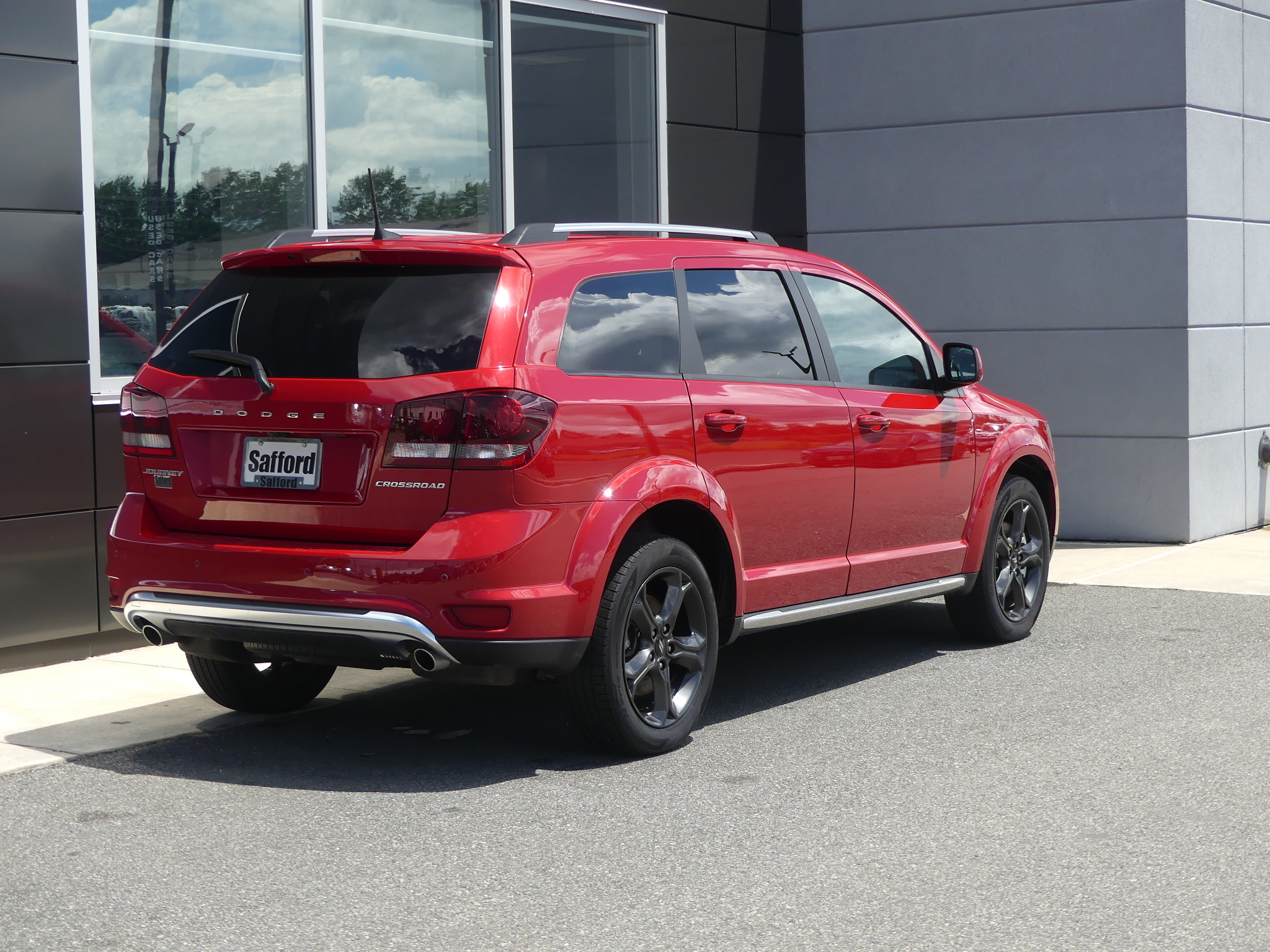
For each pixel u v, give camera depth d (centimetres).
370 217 935
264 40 870
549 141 1038
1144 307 1089
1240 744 564
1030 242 1126
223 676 609
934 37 1151
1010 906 402
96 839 469
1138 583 938
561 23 1040
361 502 511
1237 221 1135
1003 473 735
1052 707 625
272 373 528
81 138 757
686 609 570
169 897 417
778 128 1191
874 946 376
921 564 688
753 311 616
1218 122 1104
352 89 921
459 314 516
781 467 604
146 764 557
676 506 563
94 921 400
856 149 1188
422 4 958
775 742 575
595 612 523
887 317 692
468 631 498
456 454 499
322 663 534
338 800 507
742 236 639
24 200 731
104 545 771
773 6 1184
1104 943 376
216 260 849
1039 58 1112
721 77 1144
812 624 827
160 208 819
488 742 584
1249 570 982
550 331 524
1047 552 782
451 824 479
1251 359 1163
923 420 682
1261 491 1188
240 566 521
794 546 616
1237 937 379
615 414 534
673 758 555
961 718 609
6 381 725
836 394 639
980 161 1140
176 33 823
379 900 412
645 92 1098
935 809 488
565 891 418
